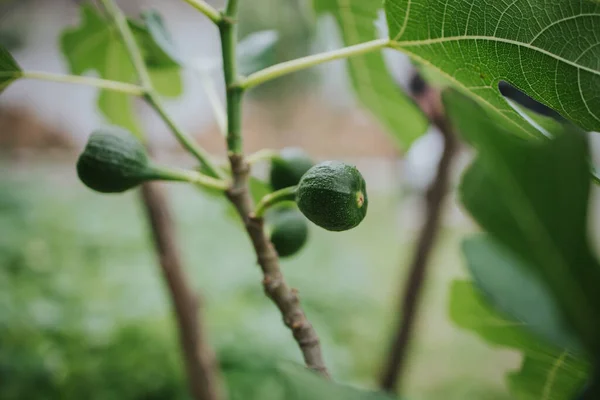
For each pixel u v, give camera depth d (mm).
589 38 231
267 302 1498
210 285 1485
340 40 455
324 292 1648
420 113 480
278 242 300
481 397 1259
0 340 947
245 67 363
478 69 265
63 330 1060
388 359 701
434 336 1534
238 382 1017
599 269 122
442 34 265
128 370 994
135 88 311
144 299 1315
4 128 3193
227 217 413
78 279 1409
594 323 123
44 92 3209
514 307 135
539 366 248
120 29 328
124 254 1710
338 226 244
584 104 242
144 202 542
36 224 1802
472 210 135
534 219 128
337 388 155
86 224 1938
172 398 986
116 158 280
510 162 130
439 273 1839
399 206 2396
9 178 2498
